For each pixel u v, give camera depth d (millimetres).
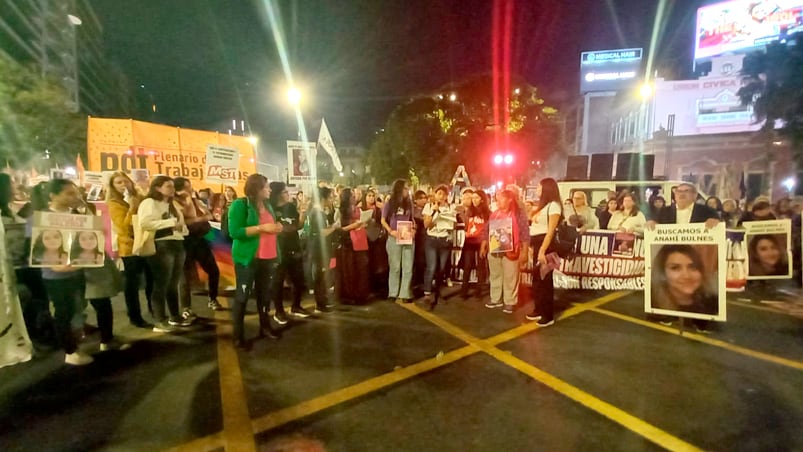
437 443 3180
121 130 8391
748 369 4461
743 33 38344
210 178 7957
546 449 3111
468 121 21031
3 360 3738
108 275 4793
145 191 6680
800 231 8281
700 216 5875
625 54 58188
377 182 30141
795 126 15977
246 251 4914
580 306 6895
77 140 22719
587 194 10859
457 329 5727
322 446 3137
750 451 3104
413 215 7652
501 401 3791
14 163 17922
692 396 3889
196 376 4262
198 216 6398
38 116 18391
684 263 5535
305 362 4621
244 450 3086
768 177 27125
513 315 6398
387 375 4305
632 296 7566
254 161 10000
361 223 7055
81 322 4855
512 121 20844
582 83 60031
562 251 5836
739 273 7574
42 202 4602
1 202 4914
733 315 6371
